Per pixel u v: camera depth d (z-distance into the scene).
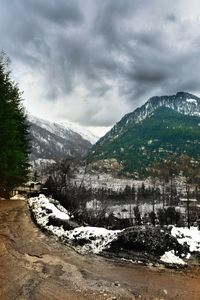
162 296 7.22
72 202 28.34
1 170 28.11
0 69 28.42
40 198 23.86
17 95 32.91
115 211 88.44
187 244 10.23
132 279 8.20
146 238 10.20
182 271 8.79
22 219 16.33
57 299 7.00
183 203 107.50
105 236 11.03
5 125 27.72
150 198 127.25
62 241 11.69
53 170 34.19
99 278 8.24
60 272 8.66
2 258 9.89
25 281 8.02
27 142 36.78
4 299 6.98
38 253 10.37
